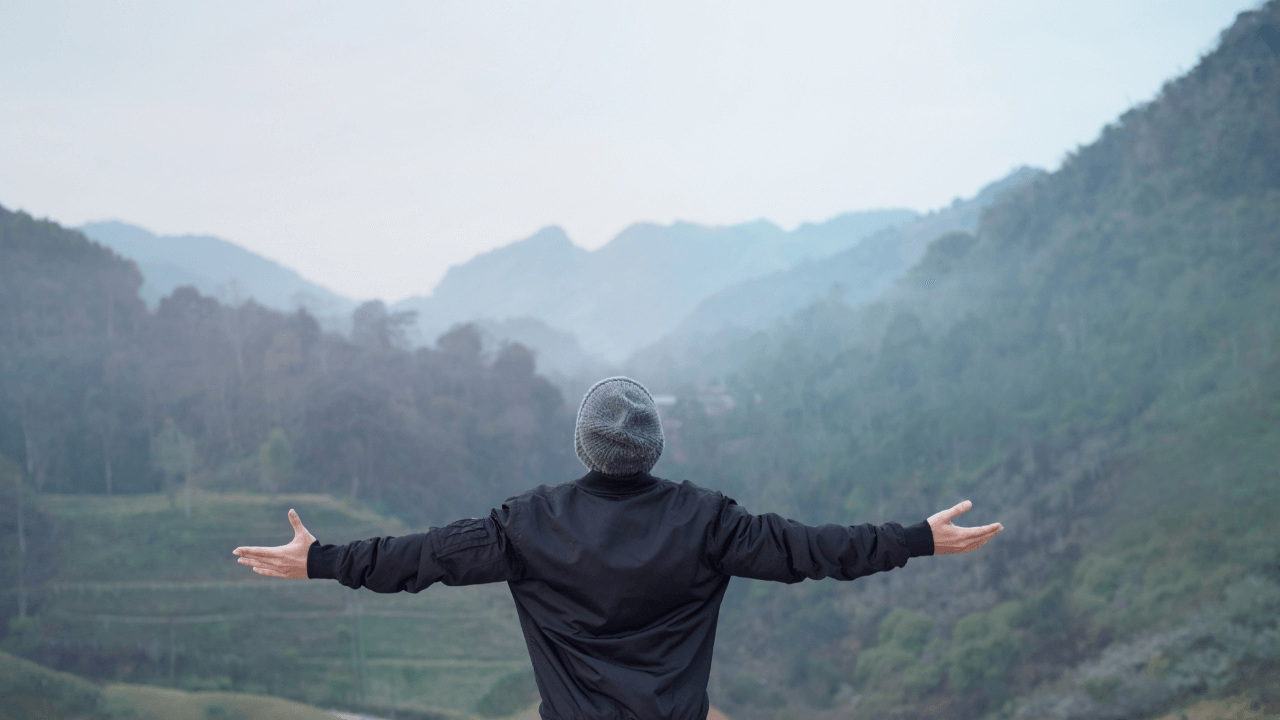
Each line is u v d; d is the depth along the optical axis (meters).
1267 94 99.81
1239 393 71.94
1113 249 107.38
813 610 80.44
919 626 68.19
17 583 74.50
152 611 73.75
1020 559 73.38
